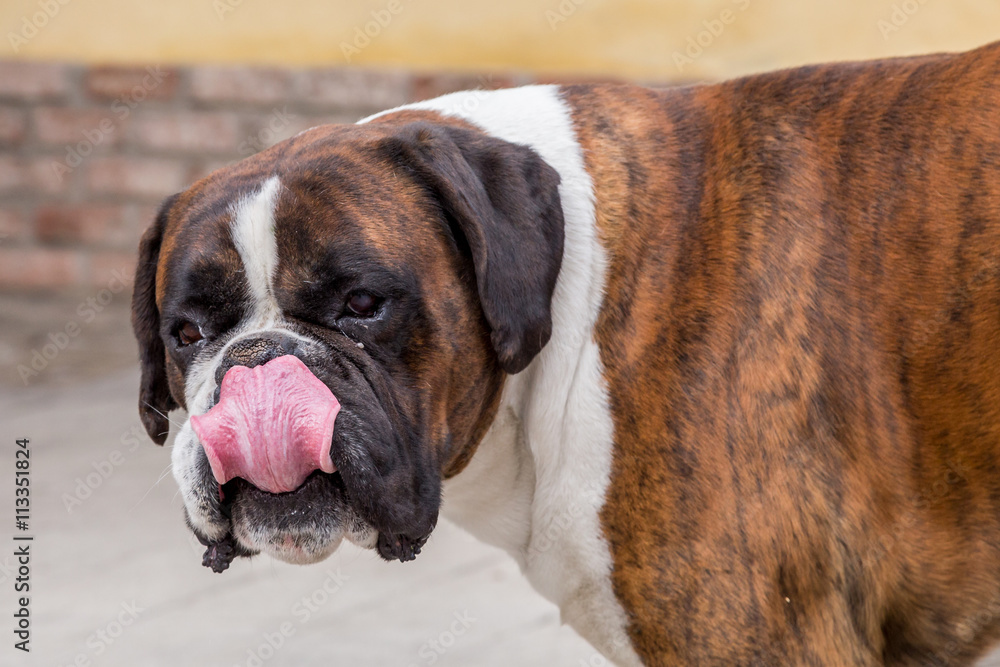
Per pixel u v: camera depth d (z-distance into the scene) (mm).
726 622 3768
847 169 4012
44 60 12922
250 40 12719
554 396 4098
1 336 12578
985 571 3926
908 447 3895
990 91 3918
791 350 3857
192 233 3967
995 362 3785
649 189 4168
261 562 7543
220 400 3637
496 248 3945
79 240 12953
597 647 4176
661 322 3980
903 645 4074
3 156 12992
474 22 12273
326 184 3896
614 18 11891
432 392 3951
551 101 4508
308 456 3562
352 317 3859
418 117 4547
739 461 3803
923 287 3863
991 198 3814
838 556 3803
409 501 3814
